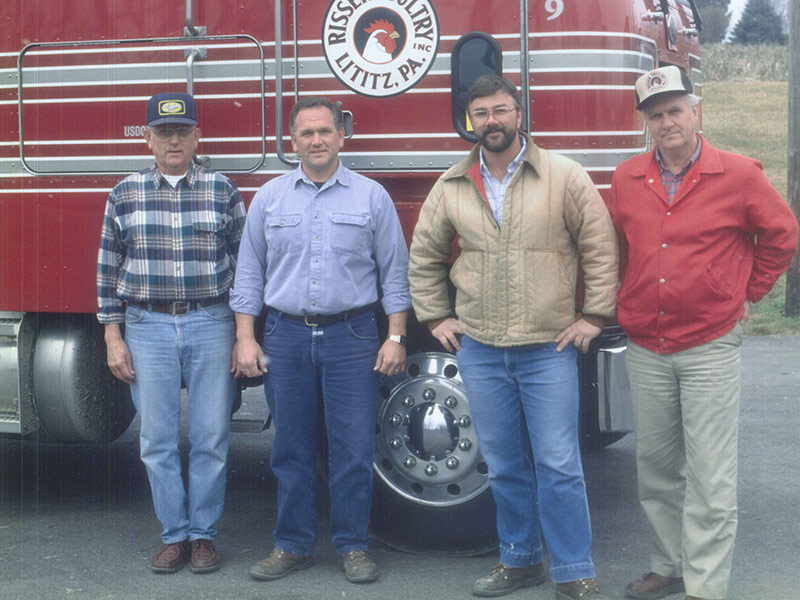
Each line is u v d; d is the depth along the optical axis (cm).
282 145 447
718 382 375
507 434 400
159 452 433
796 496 538
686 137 371
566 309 390
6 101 472
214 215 427
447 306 413
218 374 434
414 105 434
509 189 385
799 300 1158
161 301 426
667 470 398
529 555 410
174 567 434
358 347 419
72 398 479
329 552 460
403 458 447
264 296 424
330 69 440
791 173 1152
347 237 412
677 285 373
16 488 572
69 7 462
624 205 387
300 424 426
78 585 420
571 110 425
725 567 379
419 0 430
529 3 424
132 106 459
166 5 453
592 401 454
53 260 472
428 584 419
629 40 428
